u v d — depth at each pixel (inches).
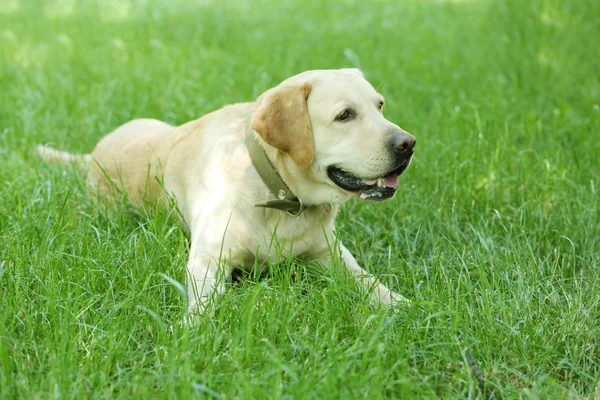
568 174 228.1
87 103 297.4
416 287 160.2
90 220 188.5
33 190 209.6
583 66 338.0
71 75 335.0
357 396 123.4
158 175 203.9
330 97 165.9
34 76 333.1
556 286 178.9
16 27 443.2
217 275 162.9
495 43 382.9
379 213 212.8
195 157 189.9
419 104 309.6
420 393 130.3
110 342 134.9
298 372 133.9
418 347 147.2
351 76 172.2
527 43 374.0
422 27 432.1
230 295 160.2
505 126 258.2
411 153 165.3
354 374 130.2
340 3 519.8
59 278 160.2
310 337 144.8
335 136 166.1
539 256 195.2
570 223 202.1
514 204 217.3
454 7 487.8
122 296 161.5
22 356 135.9
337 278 162.6
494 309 159.3
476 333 148.9
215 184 179.5
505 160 240.2
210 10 482.3
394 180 168.4
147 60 360.5
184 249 177.3
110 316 147.3
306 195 174.9
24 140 256.1
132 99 300.2
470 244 188.9
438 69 349.4
